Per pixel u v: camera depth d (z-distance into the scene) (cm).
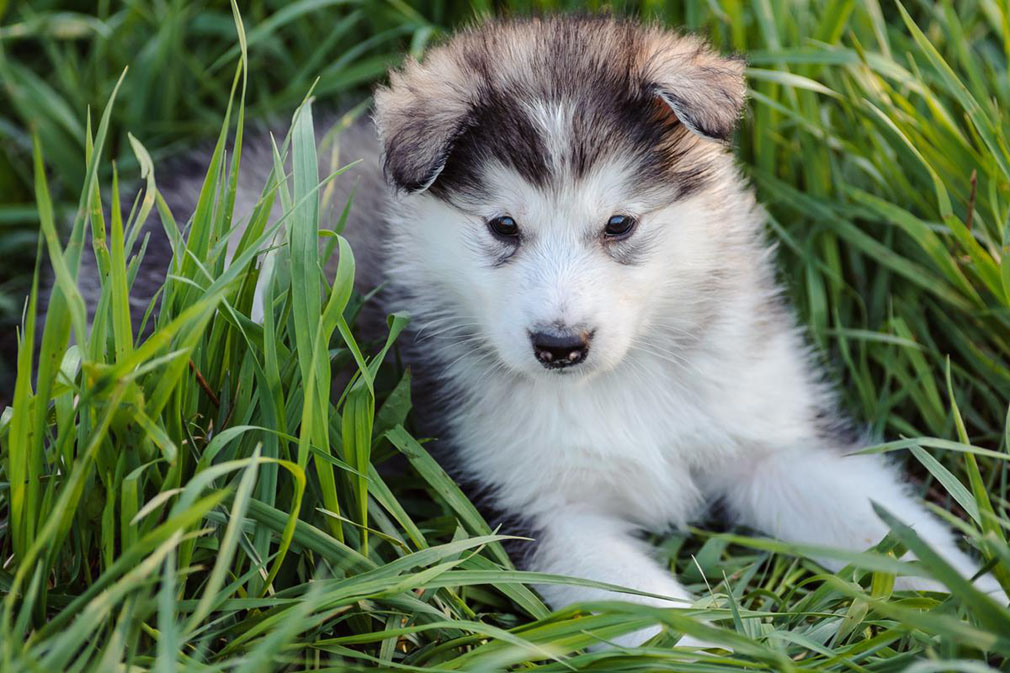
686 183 371
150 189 320
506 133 354
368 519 361
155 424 301
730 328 394
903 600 313
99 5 599
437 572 312
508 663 291
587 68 367
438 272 389
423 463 368
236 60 587
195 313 287
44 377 298
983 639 257
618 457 395
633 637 346
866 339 453
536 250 355
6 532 325
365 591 306
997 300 429
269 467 329
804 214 471
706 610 311
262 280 407
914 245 453
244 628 312
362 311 433
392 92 374
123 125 579
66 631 270
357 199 454
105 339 321
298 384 336
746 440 408
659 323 387
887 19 521
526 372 355
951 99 464
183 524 267
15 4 607
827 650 295
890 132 446
